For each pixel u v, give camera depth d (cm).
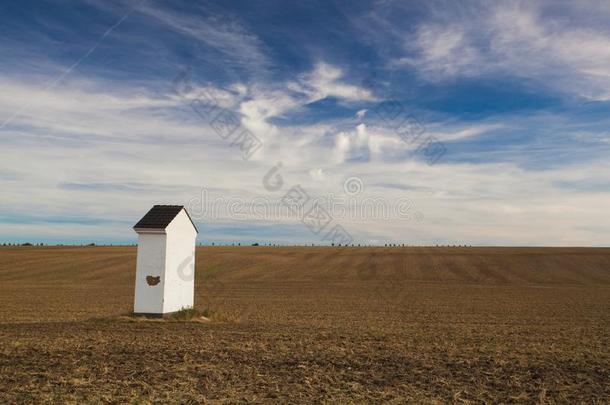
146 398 1080
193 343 1733
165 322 2259
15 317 2592
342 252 9975
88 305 3316
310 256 9200
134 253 9419
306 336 1962
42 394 1095
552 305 3591
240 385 1207
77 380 1206
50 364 1386
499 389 1222
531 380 1312
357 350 1675
